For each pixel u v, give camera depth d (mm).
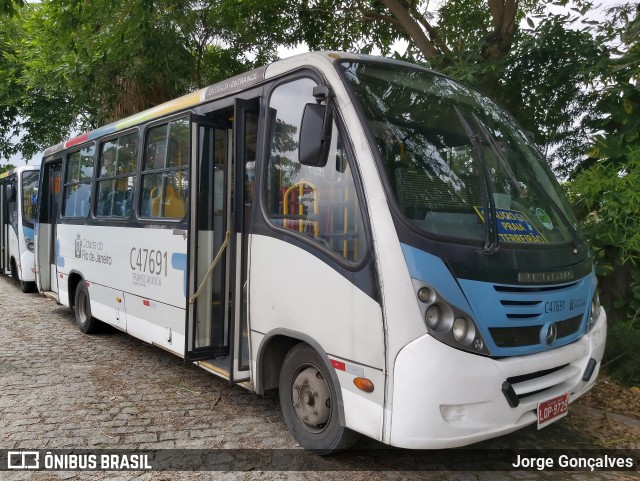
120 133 7016
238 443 4352
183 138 5512
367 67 4086
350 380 3537
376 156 3570
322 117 3666
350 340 3531
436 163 3793
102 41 10102
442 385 3176
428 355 3188
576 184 6125
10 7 7801
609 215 5801
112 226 6938
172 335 5539
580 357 3924
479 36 8539
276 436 4480
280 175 4270
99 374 6117
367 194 3506
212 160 5227
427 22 9430
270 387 4430
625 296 6152
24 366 6367
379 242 3389
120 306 6742
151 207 6105
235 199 4637
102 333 8125
